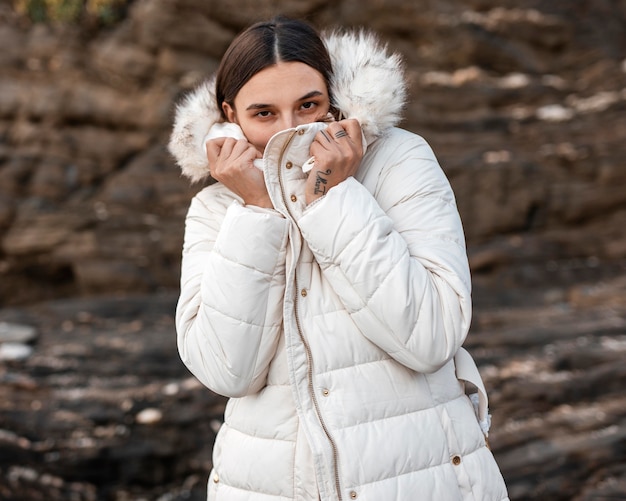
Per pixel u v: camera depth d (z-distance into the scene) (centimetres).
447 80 624
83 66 635
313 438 152
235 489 165
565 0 668
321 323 158
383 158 169
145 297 545
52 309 525
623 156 568
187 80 625
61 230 578
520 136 596
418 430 156
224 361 157
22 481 391
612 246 548
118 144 617
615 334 432
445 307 154
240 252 156
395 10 645
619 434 361
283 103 161
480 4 654
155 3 630
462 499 158
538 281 529
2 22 647
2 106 612
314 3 644
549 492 352
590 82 631
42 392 423
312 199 157
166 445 400
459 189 566
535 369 409
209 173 178
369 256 151
